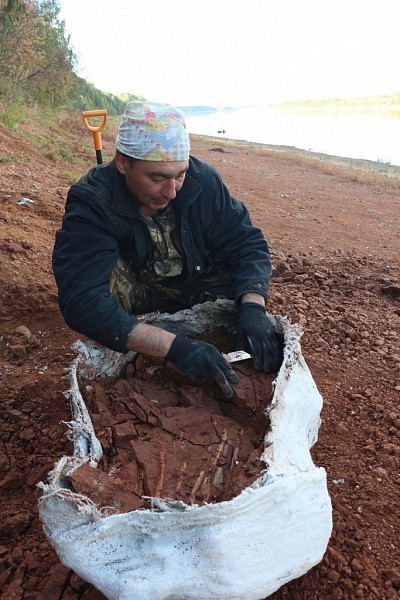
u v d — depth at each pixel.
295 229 7.09
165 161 2.26
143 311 3.06
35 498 2.42
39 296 3.99
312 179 12.52
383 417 2.96
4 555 2.18
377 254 6.17
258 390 2.33
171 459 2.01
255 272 2.73
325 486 1.89
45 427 2.84
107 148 12.73
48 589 1.97
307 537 1.79
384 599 1.99
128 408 2.28
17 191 5.72
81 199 2.44
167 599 1.64
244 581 1.67
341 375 3.35
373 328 3.92
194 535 1.64
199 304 2.80
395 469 2.59
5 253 4.33
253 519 1.69
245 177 11.70
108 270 2.43
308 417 2.21
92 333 2.30
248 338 2.45
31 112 13.16
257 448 2.04
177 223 2.67
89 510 1.65
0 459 2.65
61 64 16.38
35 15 15.66
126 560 1.65
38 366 3.38
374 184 12.31
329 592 2.02
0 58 12.81
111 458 2.07
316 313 4.06
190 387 2.48
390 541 2.22
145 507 1.78
